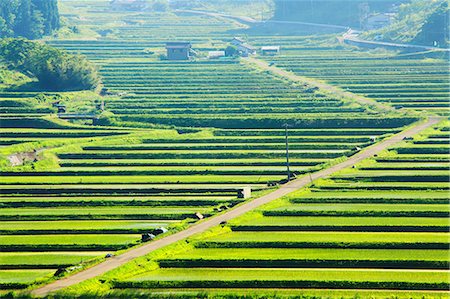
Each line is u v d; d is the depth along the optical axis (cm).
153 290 17775
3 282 18462
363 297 17025
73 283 17775
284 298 16975
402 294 17262
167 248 19888
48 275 18838
